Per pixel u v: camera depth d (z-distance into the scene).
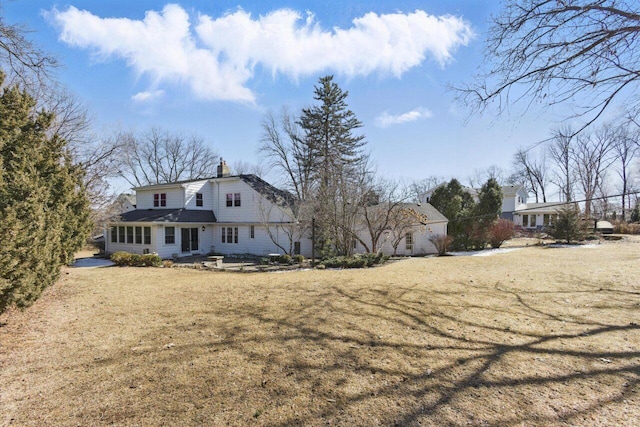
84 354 4.12
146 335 4.82
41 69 7.02
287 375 3.59
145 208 22.25
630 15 4.78
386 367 3.78
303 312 6.05
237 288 8.40
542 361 3.90
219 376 3.56
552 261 13.41
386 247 19.95
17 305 4.80
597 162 27.75
